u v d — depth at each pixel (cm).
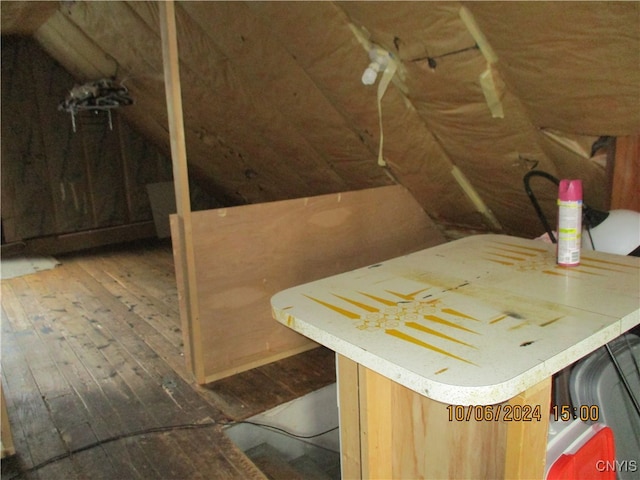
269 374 243
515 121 199
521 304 112
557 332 98
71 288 389
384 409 109
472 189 267
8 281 410
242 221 231
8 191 490
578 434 117
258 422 211
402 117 237
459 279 132
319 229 258
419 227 308
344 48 215
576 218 136
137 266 450
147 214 574
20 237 503
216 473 174
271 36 237
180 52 298
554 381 151
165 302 350
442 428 124
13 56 474
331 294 123
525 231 279
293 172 373
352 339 98
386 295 121
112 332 299
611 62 150
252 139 359
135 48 332
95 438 195
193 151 452
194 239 219
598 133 183
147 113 446
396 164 279
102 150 536
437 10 169
